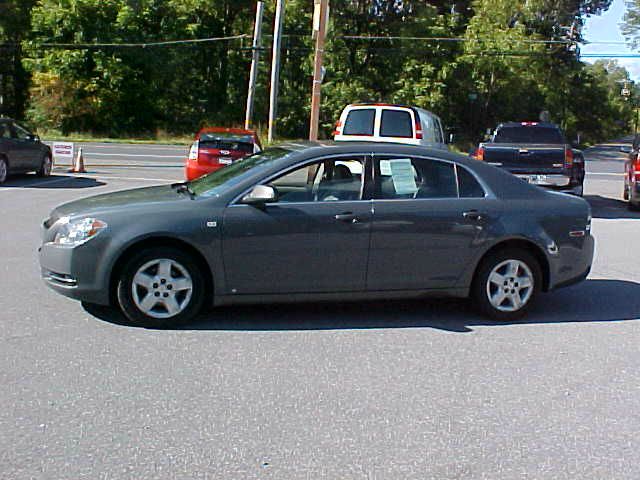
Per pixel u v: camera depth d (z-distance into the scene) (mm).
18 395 5000
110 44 47312
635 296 8367
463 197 7055
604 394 5344
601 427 4762
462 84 51625
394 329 6824
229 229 6504
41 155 19750
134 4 48688
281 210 6609
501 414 4930
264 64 52344
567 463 4246
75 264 6426
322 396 5145
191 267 6555
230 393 5145
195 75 53375
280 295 6723
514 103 60312
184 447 4312
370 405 5016
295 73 53031
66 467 4035
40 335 6281
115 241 6398
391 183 6914
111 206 6641
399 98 47625
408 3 50500
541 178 14523
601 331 6961
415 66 48906
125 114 49688
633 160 16969
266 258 6602
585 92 77250
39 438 4371
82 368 5535
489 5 56594
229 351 6027
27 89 52281
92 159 27469
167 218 6445
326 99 49531
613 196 20297
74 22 47125
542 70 60344
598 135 90812
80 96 47281
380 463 4184
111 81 47375
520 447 4441
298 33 51969
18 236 10891
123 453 4215
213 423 4648
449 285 7039
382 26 50219
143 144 41938
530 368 5863
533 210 7172
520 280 7199
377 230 6746
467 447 4422
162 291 6535
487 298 7141
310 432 4562
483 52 50906
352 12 49375
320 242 6652
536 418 4879
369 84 49375
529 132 16531
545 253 7180
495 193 7141
